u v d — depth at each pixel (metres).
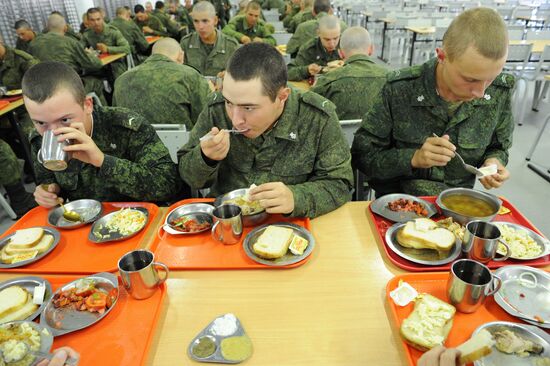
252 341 0.84
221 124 1.38
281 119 1.30
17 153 3.41
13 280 1.01
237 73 1.07
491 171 1.30
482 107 1.47
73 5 7.24
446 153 1.29
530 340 0.77
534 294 0.91
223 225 1.10
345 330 0.86
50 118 1.16
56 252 1.14
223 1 8.70
